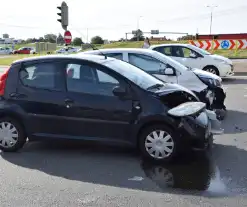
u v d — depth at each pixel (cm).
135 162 543
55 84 583
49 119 580
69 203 409
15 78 603
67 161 554
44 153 594
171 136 529
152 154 541
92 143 569
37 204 408
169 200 411
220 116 843
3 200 420
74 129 572
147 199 415
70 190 445
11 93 598
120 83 552
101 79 563
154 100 534
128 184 461
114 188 449
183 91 591
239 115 861
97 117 555
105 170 512
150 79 604
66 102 568
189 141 526
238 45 2530
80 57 589
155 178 479
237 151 586
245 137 670
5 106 596
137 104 538
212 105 802
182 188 445
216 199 412
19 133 598
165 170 507
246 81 1495
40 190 446
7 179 484
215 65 1441
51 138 586
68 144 640
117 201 411
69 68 580
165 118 525
